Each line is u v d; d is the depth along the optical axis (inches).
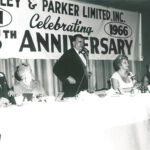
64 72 157.6
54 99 120.6
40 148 100.0
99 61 173.3
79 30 164.7
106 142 119.5
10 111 95.1
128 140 126.1
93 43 170.9
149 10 205.8
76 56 162.2
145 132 133.6
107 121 122.5
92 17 171.0
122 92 147.7
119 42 185.2
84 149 112.3
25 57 144.3
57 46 155.5
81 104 114.1
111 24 181.0
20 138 95.7
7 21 138.3
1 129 92.1
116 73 172.1
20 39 142.5
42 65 150.3
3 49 137.5
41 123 101.3
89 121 116.0
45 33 151.3
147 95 143.0
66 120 108.5
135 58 195.3
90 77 168.1
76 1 163.6
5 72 138.0
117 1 184.5
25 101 112.2
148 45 204.8
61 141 106.0
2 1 136.6
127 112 130.0
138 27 197.8
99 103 120.5
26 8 144.1
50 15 152.9
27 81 133.8
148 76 191.0
